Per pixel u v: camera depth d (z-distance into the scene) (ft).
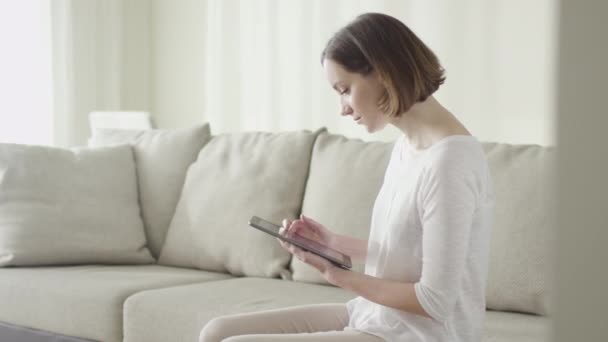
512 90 10.57
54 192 8.07
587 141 1.13
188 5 14.58
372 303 4.56
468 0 10.91
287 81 13.08
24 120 13.04
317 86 12.70
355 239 5.03
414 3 11.44
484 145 6.47
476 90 10.90
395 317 4.14
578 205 1.14
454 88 11.10
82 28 13.88
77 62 13.83
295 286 6.76
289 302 5.98
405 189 4.15
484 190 4.05
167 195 8.61
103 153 8.70
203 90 14.44
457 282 3.80
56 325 6.79
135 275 7.32
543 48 10.23
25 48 13.02
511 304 5.72
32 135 13.16
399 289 3.95
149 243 8.61
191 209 8.13
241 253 7.51
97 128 10.54
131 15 14.88
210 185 8.09
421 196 4.00
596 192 1.12
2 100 12.78
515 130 10.55
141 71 15.10
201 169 8.32
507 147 6.31
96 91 14.14
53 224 7.88
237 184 7.84
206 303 6.01
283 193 7.59
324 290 6.57
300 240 4.42
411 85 4.03
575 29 1.13
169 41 14.92
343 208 6.93
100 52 14.20
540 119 10.30
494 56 10.71
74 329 6.66
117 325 6.43
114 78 14.42
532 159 6.04
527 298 5.62
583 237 1.13
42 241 7.77
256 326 4.70
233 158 8.14
